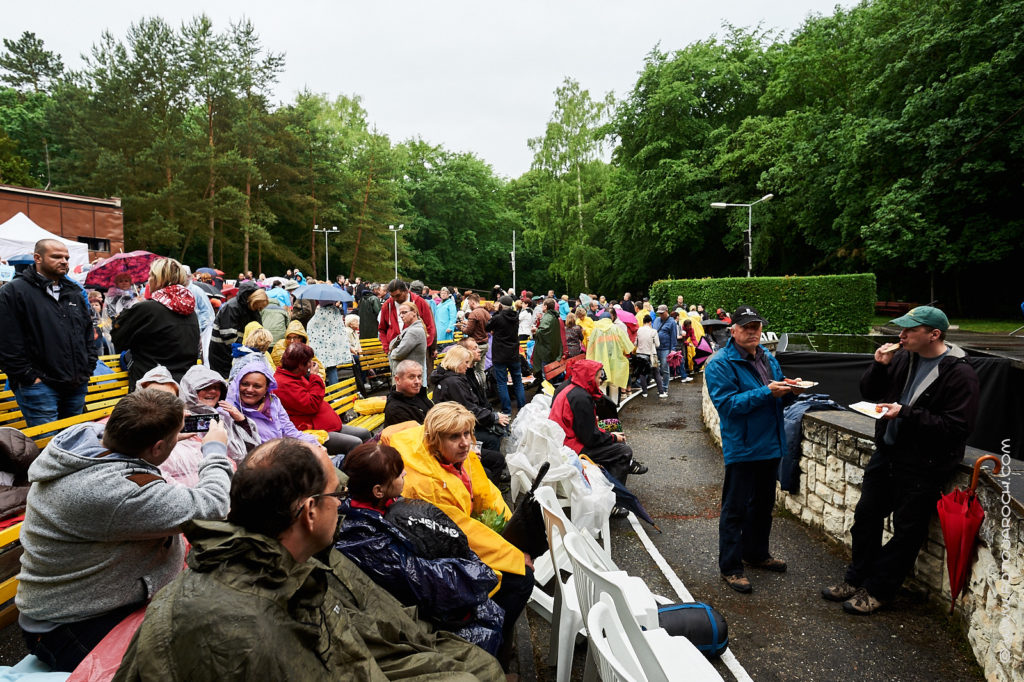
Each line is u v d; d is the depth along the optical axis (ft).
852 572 12.73
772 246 128.06
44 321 13.85
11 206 68.03
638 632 7.40
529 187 246.88
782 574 14.02
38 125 157.28
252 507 4.95
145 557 7.17
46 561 6.80
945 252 91.45
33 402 13.94
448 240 222.28
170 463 10.12
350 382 24.16
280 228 171.12
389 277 182.91
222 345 23.11
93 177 115.85
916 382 11.45
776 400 13.12
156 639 4.47
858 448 14.51
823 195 107.04
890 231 90.07
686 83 128.57
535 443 13.83
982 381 21.54
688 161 127.13
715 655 10.21
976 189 87.66
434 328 27.78
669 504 19.06
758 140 117.39
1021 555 9.30
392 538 8.28
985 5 83.20
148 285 15.31
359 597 7.07
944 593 11.94
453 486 10.59
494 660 7.69
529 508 11.00
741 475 13.24
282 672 4.62
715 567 14.40
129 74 123.95
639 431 29.81
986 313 108.47
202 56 129.90
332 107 205.26
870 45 96.53
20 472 10.36
